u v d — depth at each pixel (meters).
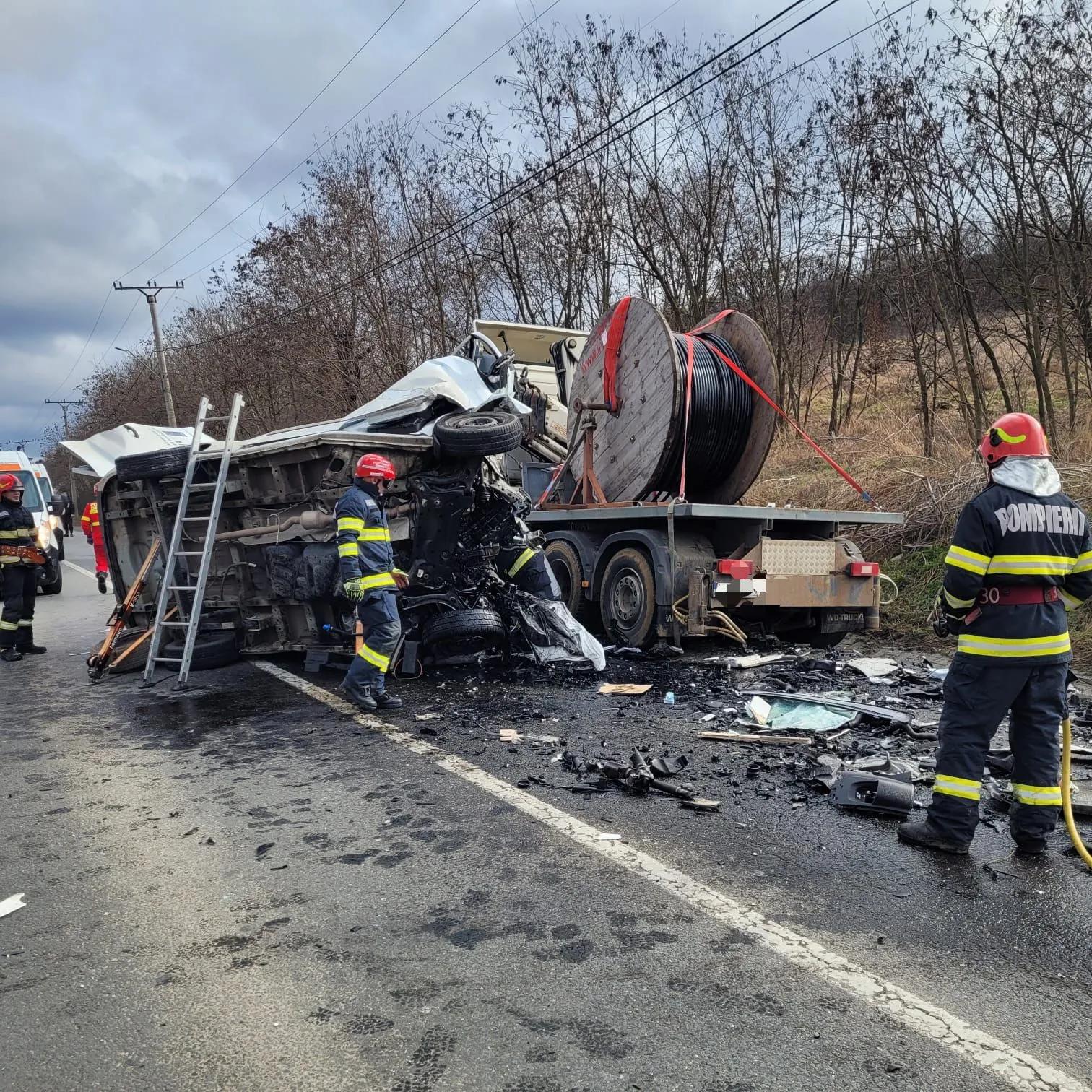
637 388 8.71
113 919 3.39
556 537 9.39
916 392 15.20
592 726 5.90
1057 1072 2.39
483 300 20.97
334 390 24.14
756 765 4.98
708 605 7.71
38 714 6.93
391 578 6.63
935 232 11.80
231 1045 2.57
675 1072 2.40
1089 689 6.61
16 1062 2.53
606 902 3.40
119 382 50.72
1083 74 10.07
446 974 2.92
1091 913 3.31
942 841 3.84
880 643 8.79
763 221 15.41
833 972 2.88
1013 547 3.69
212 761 5.44
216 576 8.64
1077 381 11.94
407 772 5.05
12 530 9.56
